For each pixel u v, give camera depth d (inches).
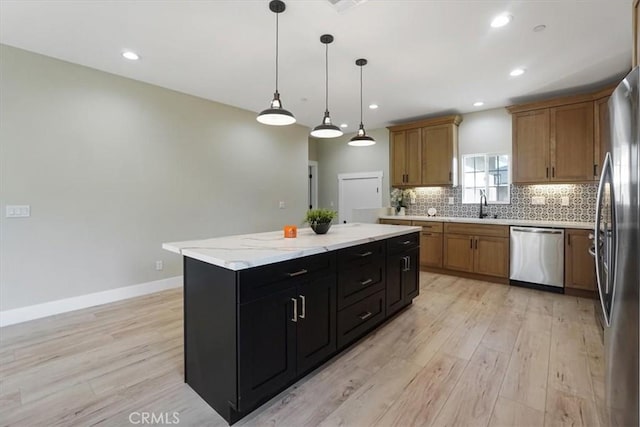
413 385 79.0
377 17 95.0
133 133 146.2
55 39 109.3
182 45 113.1
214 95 168.1
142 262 150.7
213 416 68.5
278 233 113.5
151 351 96.2
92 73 133.2
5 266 114.5
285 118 99.6
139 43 111.9
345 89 157.8
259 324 67.6
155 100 153.2
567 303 138.2
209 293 70.9
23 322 117.4
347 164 266.2
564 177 157.3
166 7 90.4
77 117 129.7
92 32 104.4
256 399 67.5
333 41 109.6
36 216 120.8
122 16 95.0
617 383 56.6
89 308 132.6
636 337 48.1
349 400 73.4
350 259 94.3
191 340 77.6
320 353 83.8
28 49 116.5
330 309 86.8
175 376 83.3
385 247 112.8
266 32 103.7
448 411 69.4
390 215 223.5
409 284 130.3
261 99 174.7
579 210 163.9
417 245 137.3
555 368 86.1
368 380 81.4
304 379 81.7
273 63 127.8
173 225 161.6
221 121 181.6
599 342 101.0
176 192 162.4
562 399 73.0
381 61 125.6
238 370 64.0
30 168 119.0
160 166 155.9
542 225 154.4
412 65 129.2
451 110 194.4
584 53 118.3
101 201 137.3
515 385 78.7
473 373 84.2
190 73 138.6
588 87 153.4
